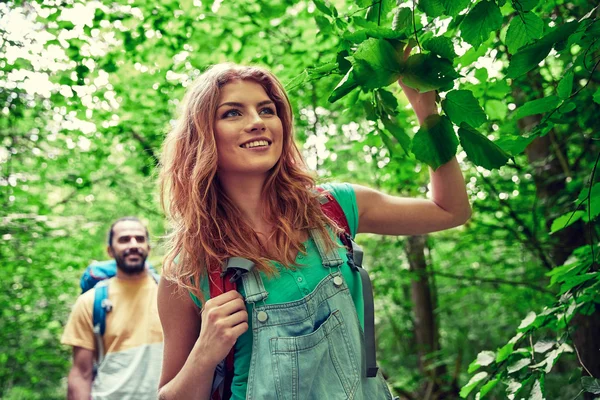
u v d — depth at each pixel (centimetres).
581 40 176
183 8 454
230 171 178
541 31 174
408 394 795
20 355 887
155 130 561
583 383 204
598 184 203
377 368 164
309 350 156
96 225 776
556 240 448
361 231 191
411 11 175
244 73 179
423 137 169
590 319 349
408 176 570
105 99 534
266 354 157
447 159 171
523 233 549
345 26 219
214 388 169
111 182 678
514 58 168
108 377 350
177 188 181
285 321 160
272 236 172
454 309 930
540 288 584
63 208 861
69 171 697
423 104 173
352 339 161
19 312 816
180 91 513
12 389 962
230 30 463
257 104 176
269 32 473
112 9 465
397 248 805
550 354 218
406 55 167
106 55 486
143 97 527
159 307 178
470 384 236
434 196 187
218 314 158
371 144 440
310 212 176
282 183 179
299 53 458
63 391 996
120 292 367
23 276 774
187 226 173
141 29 464
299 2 452
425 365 797
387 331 1099
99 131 581
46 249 756
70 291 859
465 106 164
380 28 163
